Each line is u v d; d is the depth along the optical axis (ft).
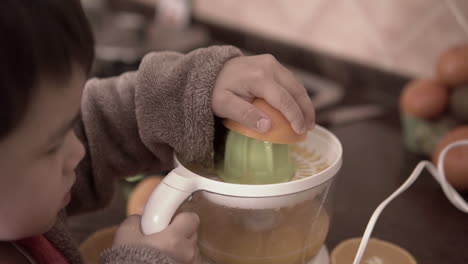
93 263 2.25
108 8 5.99
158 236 1.85
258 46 4.58
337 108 3.79
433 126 3.07
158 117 2.10
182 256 1.86
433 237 2.55
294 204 1.80
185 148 2.02
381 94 3.88
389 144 3.33
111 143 2.34
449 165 2.74
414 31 3.57
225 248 1.90
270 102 1.88
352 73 4.02
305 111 1.95
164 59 2.20
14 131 1.55
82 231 2.61
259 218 1.82
